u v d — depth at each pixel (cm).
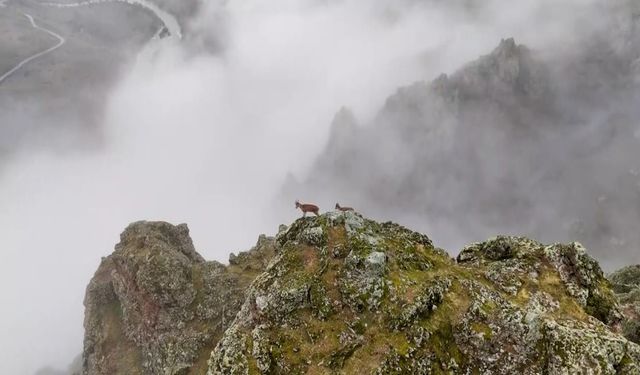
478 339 2139
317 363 2116
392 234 2688
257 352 2189
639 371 1902
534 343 2061
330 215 2673
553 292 2344
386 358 2048
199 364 4716
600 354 1908
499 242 2717
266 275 2536
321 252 2509
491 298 2298
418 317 2170
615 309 2303
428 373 2044
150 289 5397
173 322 5266
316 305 2306
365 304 2244
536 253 2572
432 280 2352
